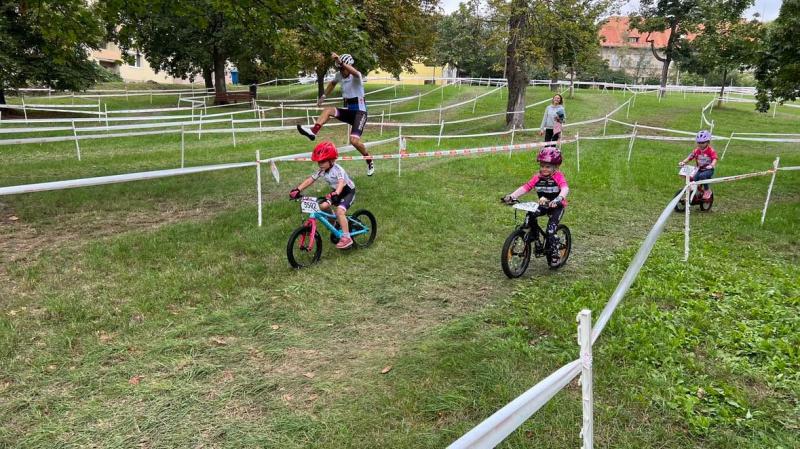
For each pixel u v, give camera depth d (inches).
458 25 820.6
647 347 160.9
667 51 1492.4
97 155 531.2
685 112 1059.9
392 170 464.1
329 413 131.6
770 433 125.3
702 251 272.8
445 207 337.1
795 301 202.1
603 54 2561.5
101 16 432.5
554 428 124.6
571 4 695.7
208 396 138.4
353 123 338.0
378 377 148.5
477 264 247.0
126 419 128.0
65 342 159.2
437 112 1037.2
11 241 250.8
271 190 379.6
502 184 418.0
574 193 401.1
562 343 165.6
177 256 233.6
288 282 214.5
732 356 161.3
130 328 169.6
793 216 343.3
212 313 183.8
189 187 378.9
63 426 124.6
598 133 797.2
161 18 1013.2
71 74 892.0
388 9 896.3
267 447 119.5
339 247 237.6
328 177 234.1
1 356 150.6
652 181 446.6
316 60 881.5
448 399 136.2
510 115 807.7
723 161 581.3
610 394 139.0
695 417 129.0
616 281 223.1
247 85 1771.7
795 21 418.3
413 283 221.5
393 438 121.5
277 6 392.5
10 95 1129.4
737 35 525.3
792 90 478.3
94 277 208.5
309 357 160.2
